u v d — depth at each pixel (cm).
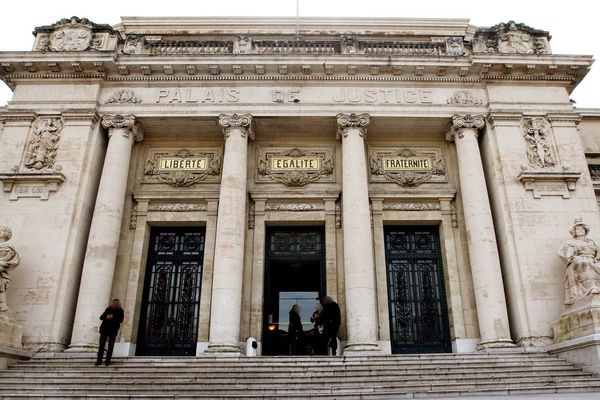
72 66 2052
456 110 2083
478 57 2066
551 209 1905
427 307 2012
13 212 1853
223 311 1728
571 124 2061
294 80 2112
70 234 1834
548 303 1758
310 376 1362
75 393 1241
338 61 2077
